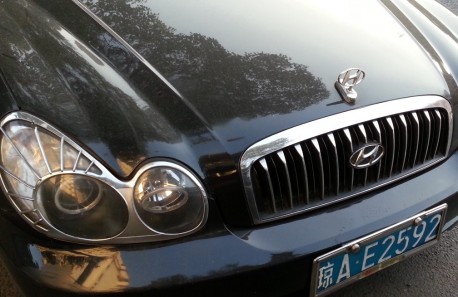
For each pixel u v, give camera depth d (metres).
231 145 1.54
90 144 1.46
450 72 1.99
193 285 1.46
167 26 1.89
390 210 1.72
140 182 1.45
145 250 1.47
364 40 1.98
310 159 1.62
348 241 1.63
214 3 2.03
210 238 1.52
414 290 2.19
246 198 1.55
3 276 2.21
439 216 1.82
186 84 1.67
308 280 1.62
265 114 1.61
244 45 1.84
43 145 1.46
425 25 2.21
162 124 1.55
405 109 1.76
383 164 1.77
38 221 1.45
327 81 1.75
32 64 1.68
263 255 1.52
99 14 1.95
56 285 1.44
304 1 2.13
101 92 1.60
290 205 1.63
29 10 2.01
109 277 1.43
